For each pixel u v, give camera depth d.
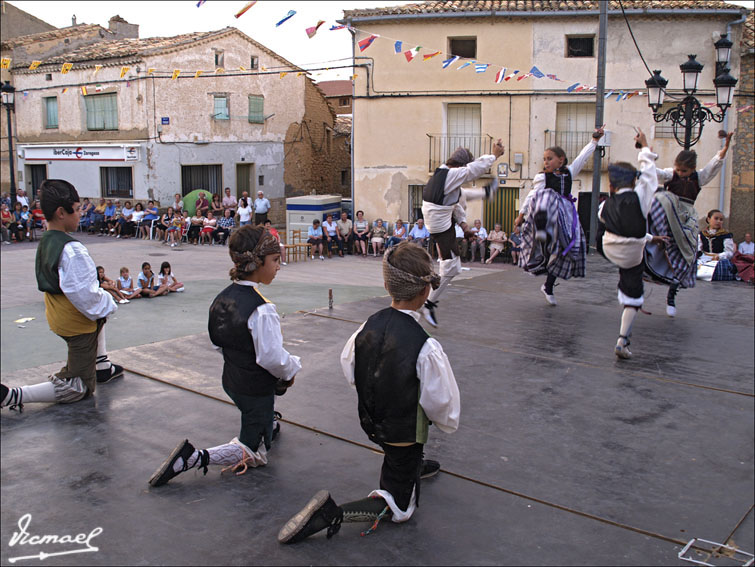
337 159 32.41
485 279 8.33
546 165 6.08
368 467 3.45
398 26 20.08
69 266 4.03
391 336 2.81
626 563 2.69
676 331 5.87
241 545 2.76
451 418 2.83
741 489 3.29
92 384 4.33
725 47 11.70
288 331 5.86
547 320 6.22
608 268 9.05
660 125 18.78
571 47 19.42
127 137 24.22
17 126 27.31
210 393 4.44
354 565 2.64
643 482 3.34
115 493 3.16
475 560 2.68
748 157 18.45
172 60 23.95
